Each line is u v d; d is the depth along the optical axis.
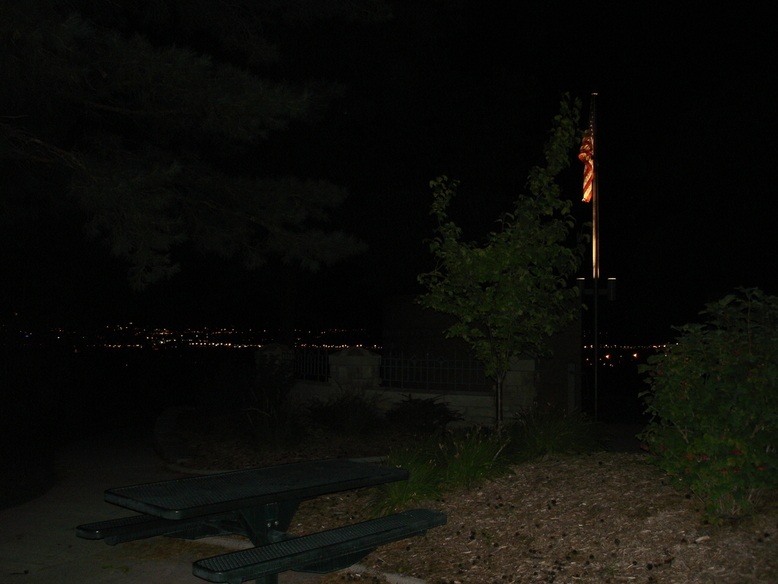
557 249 9.78
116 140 13.69
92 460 11.66
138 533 5.57
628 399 20.42
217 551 6.72
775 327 6.24
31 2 9.51
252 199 13.50
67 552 6.75
